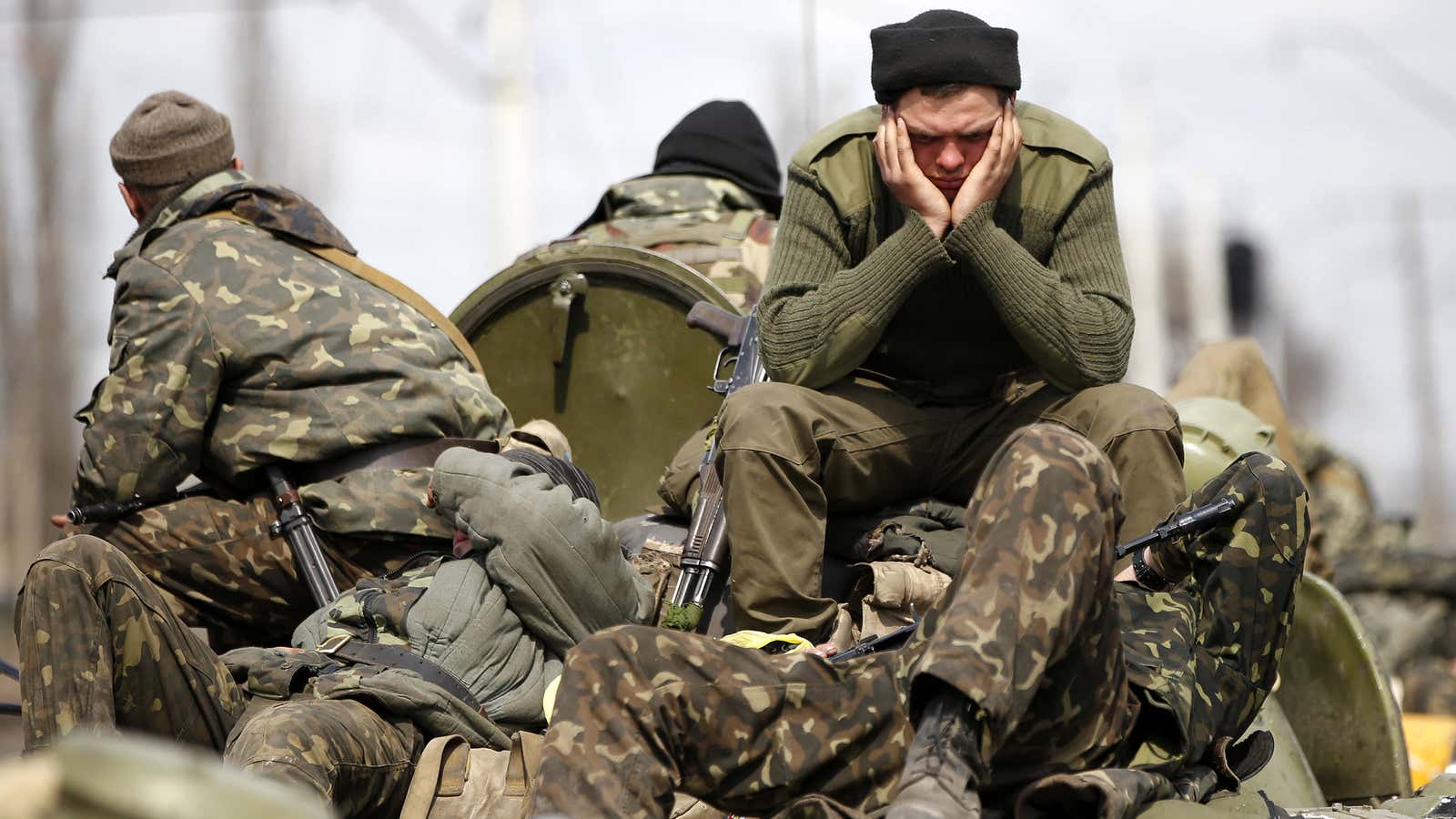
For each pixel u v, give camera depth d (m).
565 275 20.30
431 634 14.16
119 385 16.70
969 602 10.33
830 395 15.34
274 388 16.98
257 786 6.32
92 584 13.15
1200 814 10.91
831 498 15.46
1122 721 11.44
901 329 15.51
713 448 16.42
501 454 15.38
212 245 17.34
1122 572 13.30
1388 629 32.28
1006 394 15.62
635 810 10.66
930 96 14.46
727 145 24.58
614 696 10.91
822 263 15.35
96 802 6.09
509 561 14.33
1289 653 17.89
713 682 11.09
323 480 17.02
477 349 20.78
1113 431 14.50
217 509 17.03
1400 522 35.53
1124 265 15.27
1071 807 10.82
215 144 18.14
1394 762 17.03
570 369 20.44
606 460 20.27
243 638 17.80
